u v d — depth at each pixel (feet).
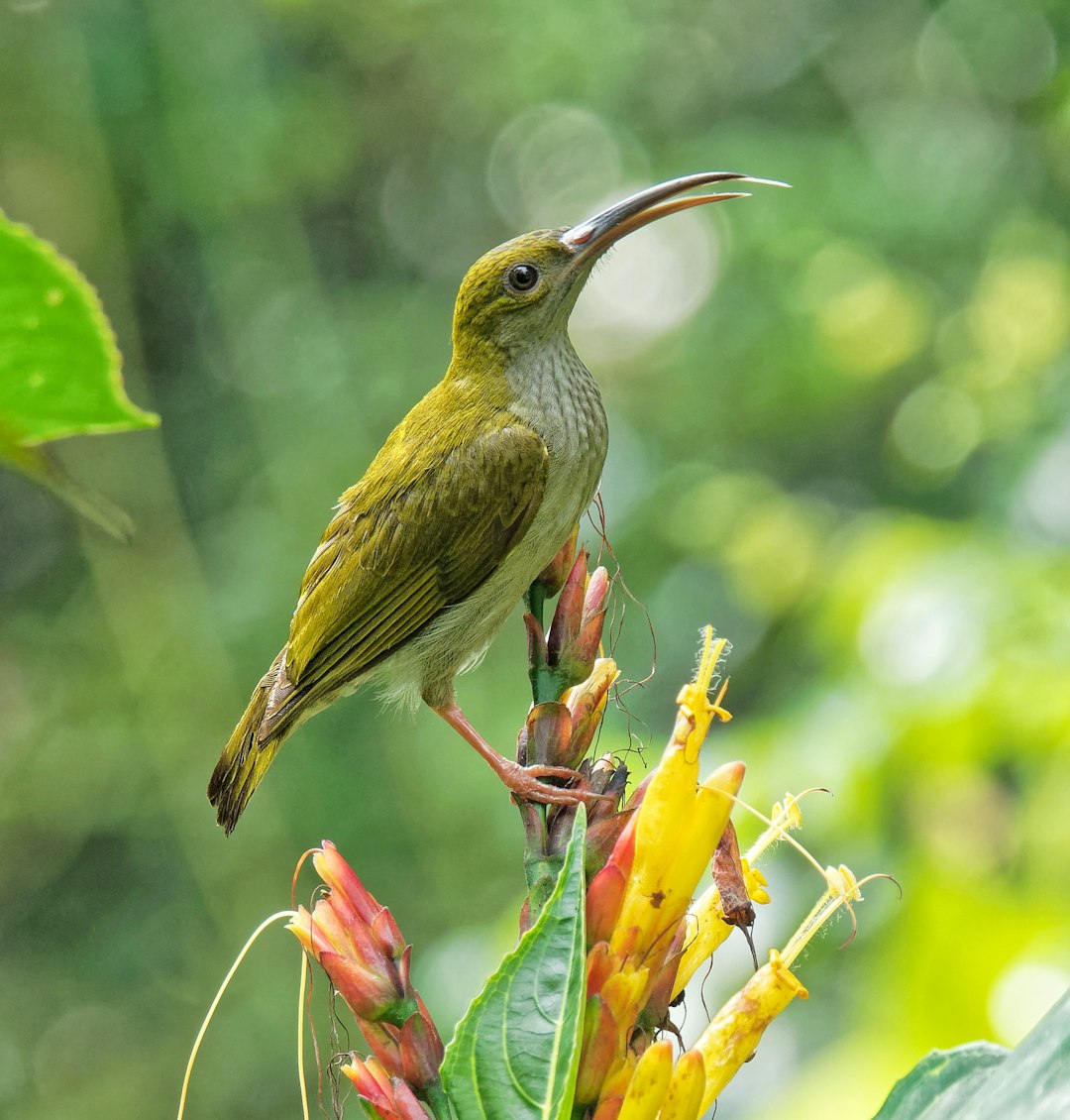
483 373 18.72
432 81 56.13
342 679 18.13
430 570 18.10
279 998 47.32
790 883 18.21
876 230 48.26
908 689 18.49
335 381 51.16
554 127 56.54
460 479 17.97
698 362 49.60
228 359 53.83
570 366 18.72
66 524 53.72
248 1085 47.34
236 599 49.49
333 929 9.47
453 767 47.16
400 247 58.08
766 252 49.06
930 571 19.45
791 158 50.01
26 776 49.34
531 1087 8.02
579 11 52.13
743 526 31.50
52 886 51.26
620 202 18.71
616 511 44.45
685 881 8.96
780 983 9.55
